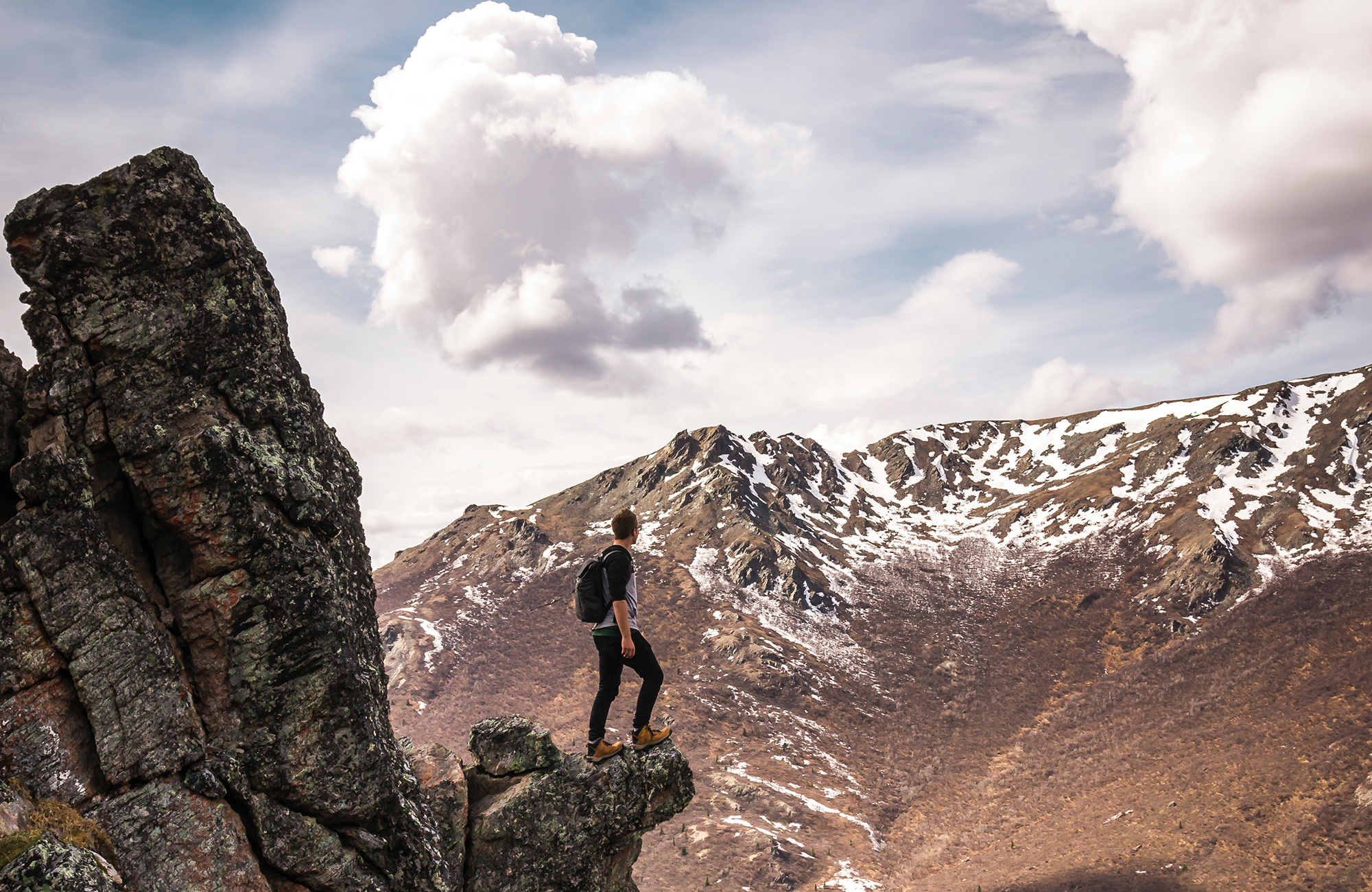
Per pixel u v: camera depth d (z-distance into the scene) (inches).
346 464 453.4
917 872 5064.0
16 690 298.0
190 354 356.5
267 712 331.9
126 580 324.2
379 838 342.6
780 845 5413.4
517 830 393.4
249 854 311.7
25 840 256.2
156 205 361.7
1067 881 4266.7
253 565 340.8
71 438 335.9
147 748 306.8
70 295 346.3
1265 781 4670.3
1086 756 6284.5
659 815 428.5
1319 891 3550.7
